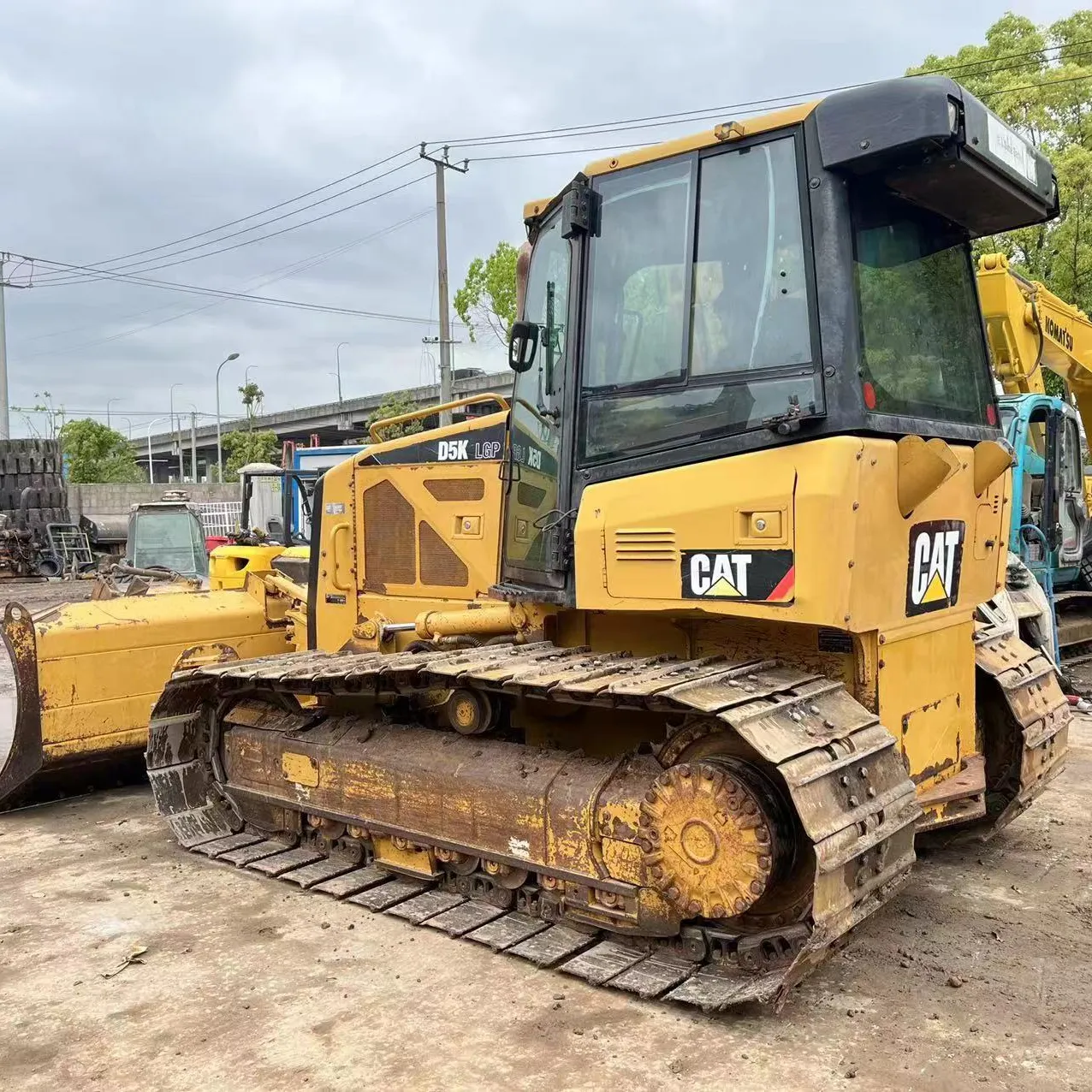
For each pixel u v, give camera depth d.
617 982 3.44
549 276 4.21
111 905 4.35
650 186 3.71
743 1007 3.38
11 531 20.09
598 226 3.86
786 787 3.29
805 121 3.33
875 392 3.36
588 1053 3.10
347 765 4.55
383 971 3.67
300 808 4.80
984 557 4.20
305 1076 3.01
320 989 3.54
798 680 3.47
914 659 3.81
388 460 5.45
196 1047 3.19
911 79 3.17
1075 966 3.69
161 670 6.04
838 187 3.31
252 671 4.70
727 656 3.85
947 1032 3.22
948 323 4.02
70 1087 2.98
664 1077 2.96
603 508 3.66
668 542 3.48
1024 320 8.51
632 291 3.75
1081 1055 3.08
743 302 3.45
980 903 4.27
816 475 3.15
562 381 4.01
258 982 3.61
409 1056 3.10
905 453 3.35
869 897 3.24
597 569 3.67
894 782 3.37
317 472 14.23
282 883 4.59
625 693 3.23
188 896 4.45
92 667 5.81
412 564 5.34
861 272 3.38
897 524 3.45
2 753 7.28
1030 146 3.74
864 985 3.54
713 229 3.54
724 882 3.20
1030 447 9.42
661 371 3.64
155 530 14.84
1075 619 10.29
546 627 4.39
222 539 16.00
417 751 4.34
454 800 4.12
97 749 5.82
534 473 4.26
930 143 3.14
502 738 4.28
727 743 3.47
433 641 4.98
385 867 4.48
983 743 4.70
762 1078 2.96
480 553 5.01
